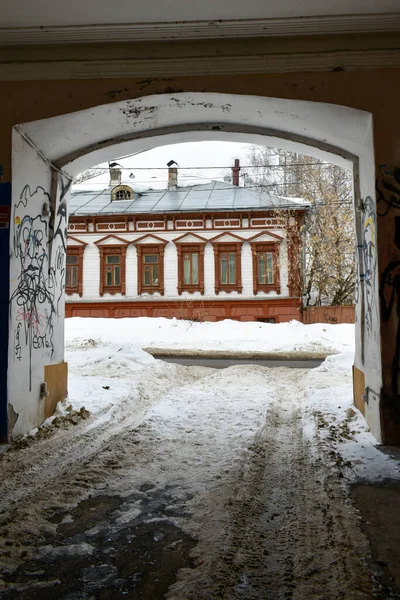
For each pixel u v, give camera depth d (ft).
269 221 84.84
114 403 22.50
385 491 12.05
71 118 17.35
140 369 34.27
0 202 16.37
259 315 84.07
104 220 88.94
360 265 19.27
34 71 16.98
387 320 15.70
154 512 11.42
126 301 87.45
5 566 9.02
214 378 33.45
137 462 15.10
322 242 79.41
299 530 10.30
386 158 15.97
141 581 8.49
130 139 20.39
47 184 19.67
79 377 28.53
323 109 16.92
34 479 13.42
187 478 13.64
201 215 86.69
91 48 16.97
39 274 18.89
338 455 14.83
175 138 21.13
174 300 86.33
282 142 21.16
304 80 16.53
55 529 10.58
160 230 87.81
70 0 14.74
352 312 79.30
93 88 17.01
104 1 14.83
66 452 15.89
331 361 36.42
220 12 15.44
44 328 19.38
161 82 16.89
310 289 83.56
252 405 23.21
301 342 55.72
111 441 17.39
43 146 18.52
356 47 16.33
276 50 16.62
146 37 16.57
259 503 11.87
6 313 16.05
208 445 16.85
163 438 17.87
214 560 9.04
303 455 15.70
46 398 19.34
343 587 8.00
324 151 20.52
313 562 8.91
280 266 83.97
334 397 23.97
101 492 12.69
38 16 15.57
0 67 16.94
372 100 16.21
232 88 16.74
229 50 16.72
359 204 19.22
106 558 9.34
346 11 15.31
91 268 88.79
